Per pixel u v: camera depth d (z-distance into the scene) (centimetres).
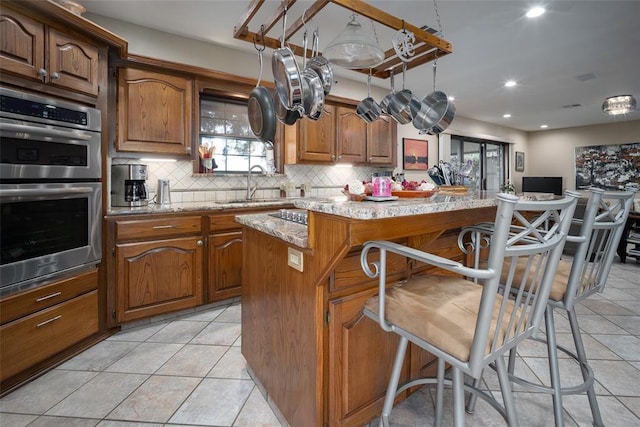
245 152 354
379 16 140
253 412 154
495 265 76
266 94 181
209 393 168
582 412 154
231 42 305
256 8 136
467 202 123
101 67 217
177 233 253
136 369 189
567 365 194
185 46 294
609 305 288
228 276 279
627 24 276
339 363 125
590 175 720
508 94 480
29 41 175
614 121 678
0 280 164
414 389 158
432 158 558
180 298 255
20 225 172
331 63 187
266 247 156
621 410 155
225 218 275
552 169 775
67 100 197
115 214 227
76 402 161
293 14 255
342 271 125
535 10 254
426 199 139
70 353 202
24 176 172
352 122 392
